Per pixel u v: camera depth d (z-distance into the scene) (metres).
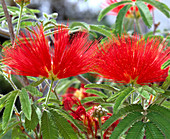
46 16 0.34
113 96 0.25
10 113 0.24
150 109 0.25
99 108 0.28
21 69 0.25
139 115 0.25
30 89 0.25
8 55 0.26
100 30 0.37
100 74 0.27
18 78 0.34
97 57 0.27
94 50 0.26
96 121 0.29
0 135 0.27
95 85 0.28
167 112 0.25
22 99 0.24
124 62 0.25
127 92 0.25
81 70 0.26
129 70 0.25
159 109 0.25
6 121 0.23
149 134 0.23
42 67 0.25
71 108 0.31
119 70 0.26
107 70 0.26
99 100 0.29
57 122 0.25
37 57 0.25
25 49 0.25
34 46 0.25
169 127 0.23
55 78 0.26
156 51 0.26
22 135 0.30
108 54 0.26
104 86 0.28
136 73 0.25
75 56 0.25
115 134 0.24
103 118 0.30
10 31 0.31
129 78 0.26
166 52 0.27
